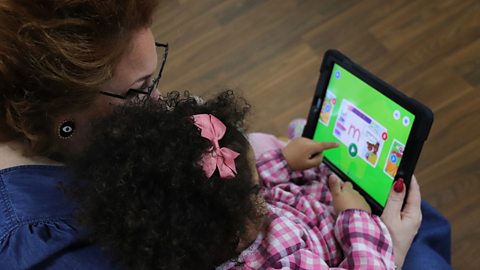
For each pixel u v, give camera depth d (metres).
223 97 0.83
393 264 0.92
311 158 1.08
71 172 0.71
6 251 0.70
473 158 1.44
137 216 0.65
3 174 0.73
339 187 1.04
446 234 1.11
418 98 1.56
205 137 0.71
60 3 0.62
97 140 0.69
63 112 0.69
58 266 0.71
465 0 1.69
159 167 0.66
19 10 0.61
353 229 0.93
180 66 1.80
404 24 1.70
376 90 0.99
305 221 0.98
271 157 1.09
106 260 0.71
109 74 0.68
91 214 0.67
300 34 1.78
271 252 0.85
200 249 0.67
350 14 1.77
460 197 1.40
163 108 0.73
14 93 0.66
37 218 0.72
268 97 1.68
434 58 1.62
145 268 0.66
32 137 0.70
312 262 0.86
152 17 0.72
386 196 1.01
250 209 0.73
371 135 1.02
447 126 1.50
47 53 0.63
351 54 1.69
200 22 1.89
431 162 1.46
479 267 1.32
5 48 0.62
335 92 1.07
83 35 0.63
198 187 0.67
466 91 1.54
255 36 1.81
